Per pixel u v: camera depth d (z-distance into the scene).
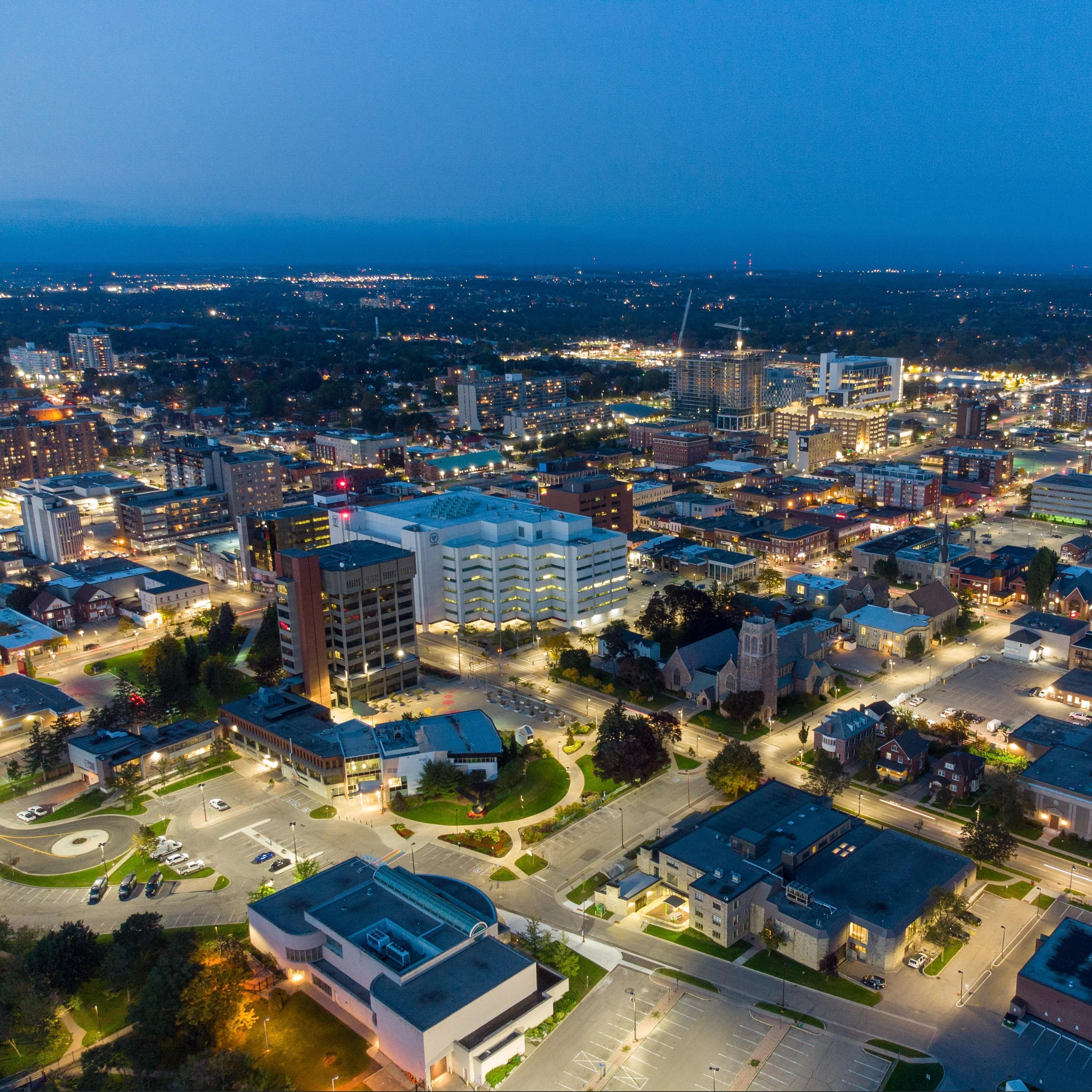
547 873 178.38
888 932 147.75
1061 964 141.62
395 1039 133.12
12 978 143.25
